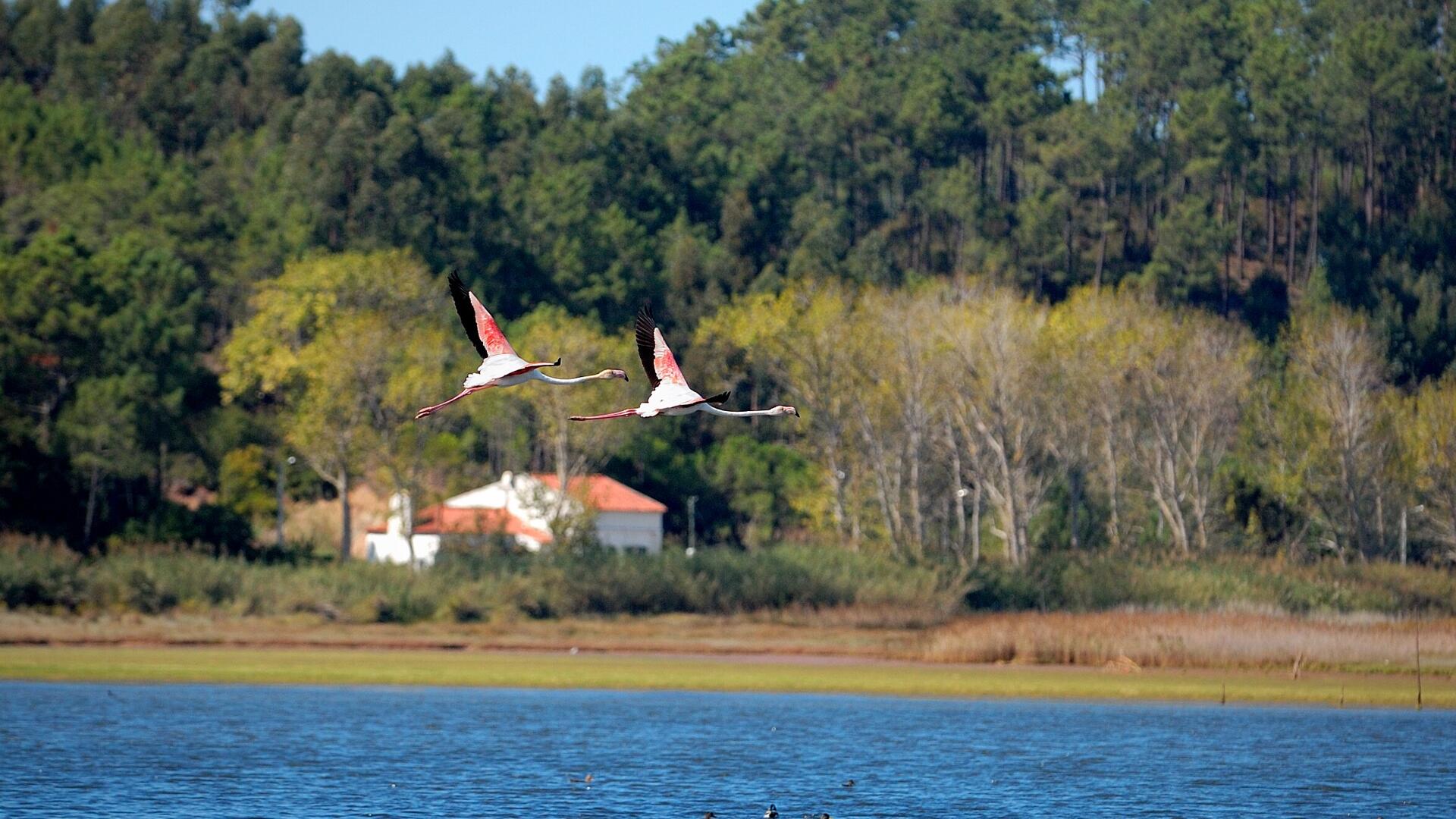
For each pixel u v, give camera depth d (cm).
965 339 11331
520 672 6725
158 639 7931
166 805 3912
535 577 9806
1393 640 7231
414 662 7125
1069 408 11794
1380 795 4150
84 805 3897
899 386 11700
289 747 4762
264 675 6438
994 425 11238
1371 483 12062
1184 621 7650
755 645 8162
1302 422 12438
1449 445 11950
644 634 8819
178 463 12519
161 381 12725
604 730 5156
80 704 5588
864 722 5394
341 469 11325
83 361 12106
